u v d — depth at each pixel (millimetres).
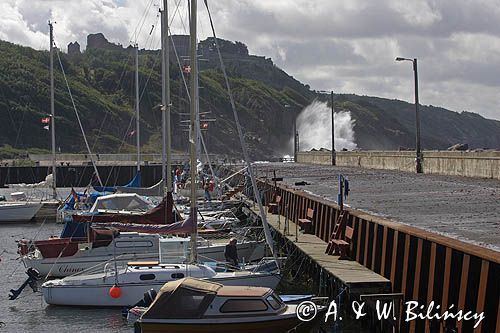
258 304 17375
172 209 29266
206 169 66938
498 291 13508
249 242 27609
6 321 22344
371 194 34812
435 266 16234
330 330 19297
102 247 27922
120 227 26109
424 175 48594
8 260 33688
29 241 29172
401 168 56531
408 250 18000
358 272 20234
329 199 32750
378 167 62906
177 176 57906
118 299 23219
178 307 17375
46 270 27969
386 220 20953
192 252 23359
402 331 17766
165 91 38781
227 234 29266
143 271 23125
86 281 23469
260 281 22703
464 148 59625
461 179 42344
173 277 22984
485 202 29250
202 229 30359
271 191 42719
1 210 50125
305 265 25906
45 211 51531
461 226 21750
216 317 17266
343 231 24141
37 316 22812
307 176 55125
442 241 15945
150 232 25156
